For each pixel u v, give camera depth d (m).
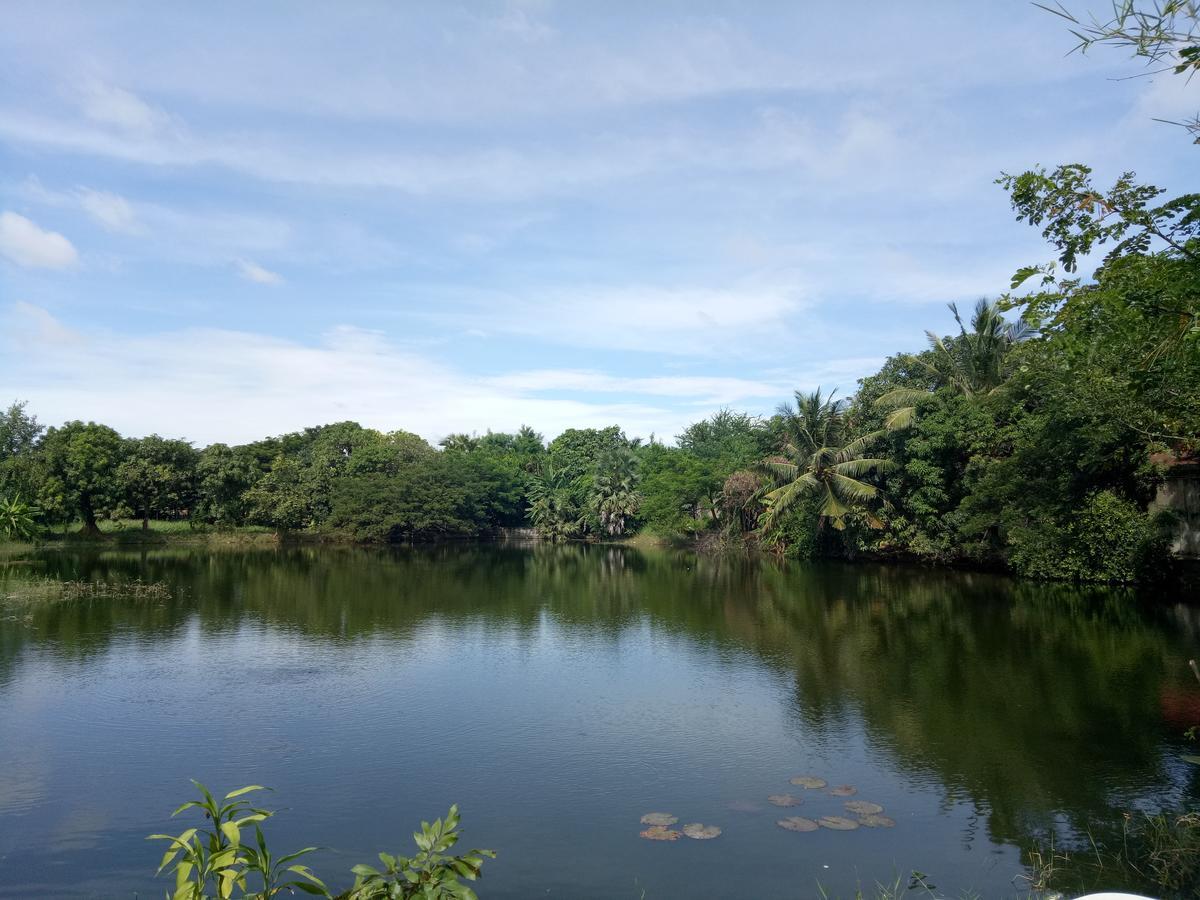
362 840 7.82
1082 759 10.00
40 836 7.92
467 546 56.28
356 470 59.72
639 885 6.88
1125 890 6.69
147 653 16.61
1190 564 22.59
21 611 21.64
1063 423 21.27
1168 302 5.70
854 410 40.06
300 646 17.56
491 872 7.12
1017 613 20.94
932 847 7.58
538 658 16.47
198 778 9.49
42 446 49.62
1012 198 6.59
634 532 64.19
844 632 19.20
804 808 8.55
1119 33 4.00
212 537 51.84
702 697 13.28
